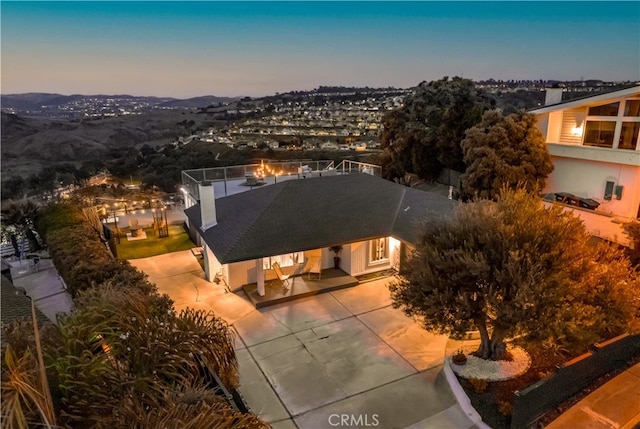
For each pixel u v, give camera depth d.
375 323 13.45
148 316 7.41
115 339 6.52
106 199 25.94
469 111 27.69
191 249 20.75
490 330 12.09
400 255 16.45
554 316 8.63
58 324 6.77
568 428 8.59
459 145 28.14
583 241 9.76
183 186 24.55
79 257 12.78
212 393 5.82
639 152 18.83
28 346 5.00
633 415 8.97
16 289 11.08
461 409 9.43
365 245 16.77
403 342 12.34
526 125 22.64
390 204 18.23
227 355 7.89
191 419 4.93
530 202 10.41
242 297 15.38
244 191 21.58
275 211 16.44
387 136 32.53
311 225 15.99
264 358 11.69
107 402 5.28
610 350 10.54
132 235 22.62
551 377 8.91
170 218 26.14
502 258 9.13
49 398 4.23
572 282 9.09
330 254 17.25
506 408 9.07
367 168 25.97
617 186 20.19
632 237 14.36
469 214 10.34
